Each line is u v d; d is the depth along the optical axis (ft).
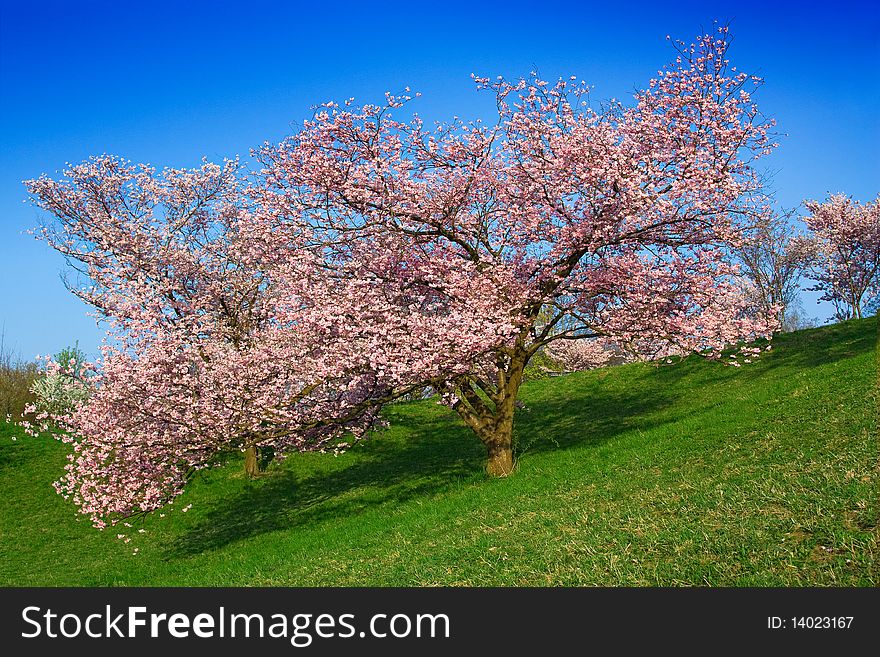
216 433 58.75
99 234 79.77
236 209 84.58
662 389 94.79
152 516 80.53
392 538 50.52
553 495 49.98
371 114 59.52
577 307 63.46
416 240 62.75
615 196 55.47
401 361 55.62
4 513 84.58
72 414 65.16
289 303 61.67
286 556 54.49
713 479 42.37
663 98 59.67
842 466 36.73
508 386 65.26
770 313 59.31
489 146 60.44
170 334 63.41
